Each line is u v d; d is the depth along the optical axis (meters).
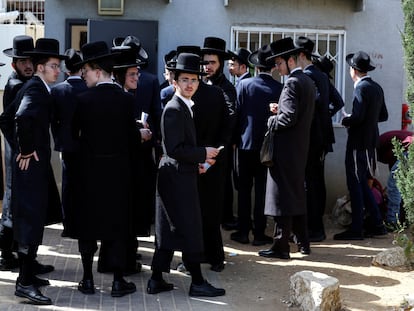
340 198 9.05
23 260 5.64
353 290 6.18
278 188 6.97
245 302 5.81
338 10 9.12
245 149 7.55
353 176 8.14
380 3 9.16
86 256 5.84
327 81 7.97
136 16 8.92
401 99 9.23
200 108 6.12
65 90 6.28
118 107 5.68
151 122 7.11
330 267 6.92
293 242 8.00
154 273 5.95
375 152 8.26
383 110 8.54
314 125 7.85
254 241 7.77
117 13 8.84
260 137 7.52
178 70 5.62
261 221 7.73
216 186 6.35
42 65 5.67
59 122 6.24
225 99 6.48
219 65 6.91
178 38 8.98
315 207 8.05
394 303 5.81
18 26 10.16
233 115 6.83
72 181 5.77
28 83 5.65
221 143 6.31
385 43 9.19
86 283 5.89
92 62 5.69
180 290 6.08
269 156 6.92
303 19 9.10
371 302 5.84
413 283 6.40
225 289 6.14
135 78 6.33
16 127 5.50
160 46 8.96
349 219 8.73
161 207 5.73
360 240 8.12
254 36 9.18
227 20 9.03
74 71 6.43
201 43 9.02
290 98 6.78
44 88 5.66
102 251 6.51
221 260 6.69
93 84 5.73
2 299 5.71
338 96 8.30
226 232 8.44
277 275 6.61
